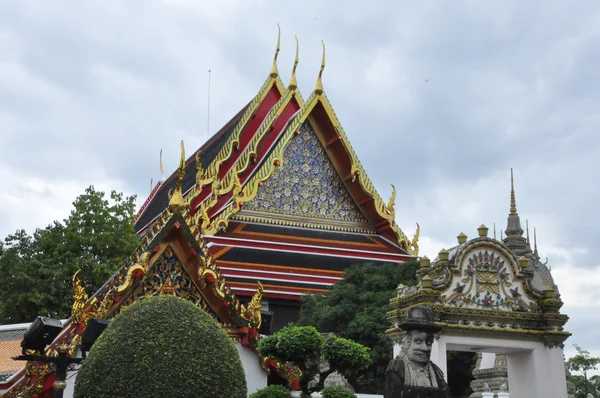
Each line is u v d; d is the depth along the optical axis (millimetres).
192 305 14102
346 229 40875
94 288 35844
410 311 17391
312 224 40125
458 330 18297
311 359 17281
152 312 13516
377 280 29625
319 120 41781
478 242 19016
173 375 12812
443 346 18078
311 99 41250
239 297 35188
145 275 18344
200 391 12930
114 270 35812
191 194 40562
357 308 27781
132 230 38750
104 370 12891
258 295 19641
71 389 17109
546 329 19016
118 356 12953
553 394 18750
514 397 19562
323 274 37312
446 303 18469
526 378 19188
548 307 19156
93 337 16172
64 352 14906
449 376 28922
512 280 19172
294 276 36531
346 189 41656
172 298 13992
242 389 13734
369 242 40656
